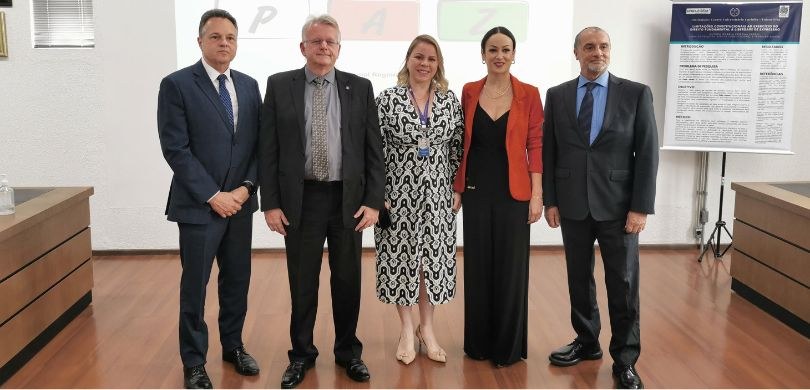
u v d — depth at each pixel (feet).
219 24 9.22
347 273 9.82
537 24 17.20
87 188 13.41
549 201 10.11
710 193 18.13
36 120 16.99
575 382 9.93
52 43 16.87
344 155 9.35
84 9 16.84
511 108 9.86
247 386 9.82
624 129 9.45
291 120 9.25
